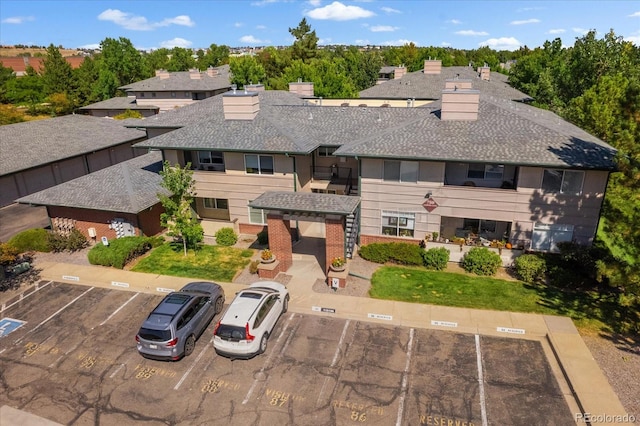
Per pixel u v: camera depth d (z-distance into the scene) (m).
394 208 25.34
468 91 25.05
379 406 14.59
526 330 18.12
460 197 23.86
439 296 21.05
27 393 15.77
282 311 19.69
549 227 23.02
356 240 26.66
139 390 15.74
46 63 86.56
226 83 72.19
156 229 29.22
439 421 13.93
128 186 28.94
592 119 30.91
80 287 23.23
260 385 15.74
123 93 90.50
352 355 17.16
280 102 39.03
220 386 15.78
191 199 26.30
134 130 48.34
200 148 27.38
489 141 23.38
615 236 17.06
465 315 19.38
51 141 40.72
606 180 21.33
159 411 14.77
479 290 21.48
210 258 25.86
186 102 70.12
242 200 28.84
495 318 19.08
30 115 78.81
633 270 15.86
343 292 21.70
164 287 22.64
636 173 16.48
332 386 15.56
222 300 20.84
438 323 18.81
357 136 27.66
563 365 15.95
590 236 22.55
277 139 26.89
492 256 22.92
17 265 25.00
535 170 22.16
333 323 19.31
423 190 24.39
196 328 18.03
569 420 13.82
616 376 15.41
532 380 15.54
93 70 97.25
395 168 24.45
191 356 17.45
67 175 40.31
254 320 16.94
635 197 16.97
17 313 20.92
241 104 29.38
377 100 51.59
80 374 16.66
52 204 27.91
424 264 24.16
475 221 25.80
